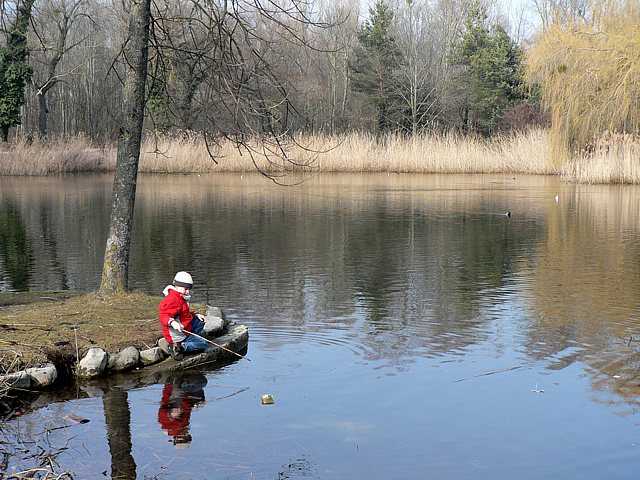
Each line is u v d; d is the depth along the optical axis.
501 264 15.00
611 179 35.09
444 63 67.62
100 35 44.12
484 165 45.22
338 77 66.12
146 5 10.25
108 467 5.96
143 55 10.37
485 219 22.48
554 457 6.06
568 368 8.30
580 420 6.81
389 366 8.40
